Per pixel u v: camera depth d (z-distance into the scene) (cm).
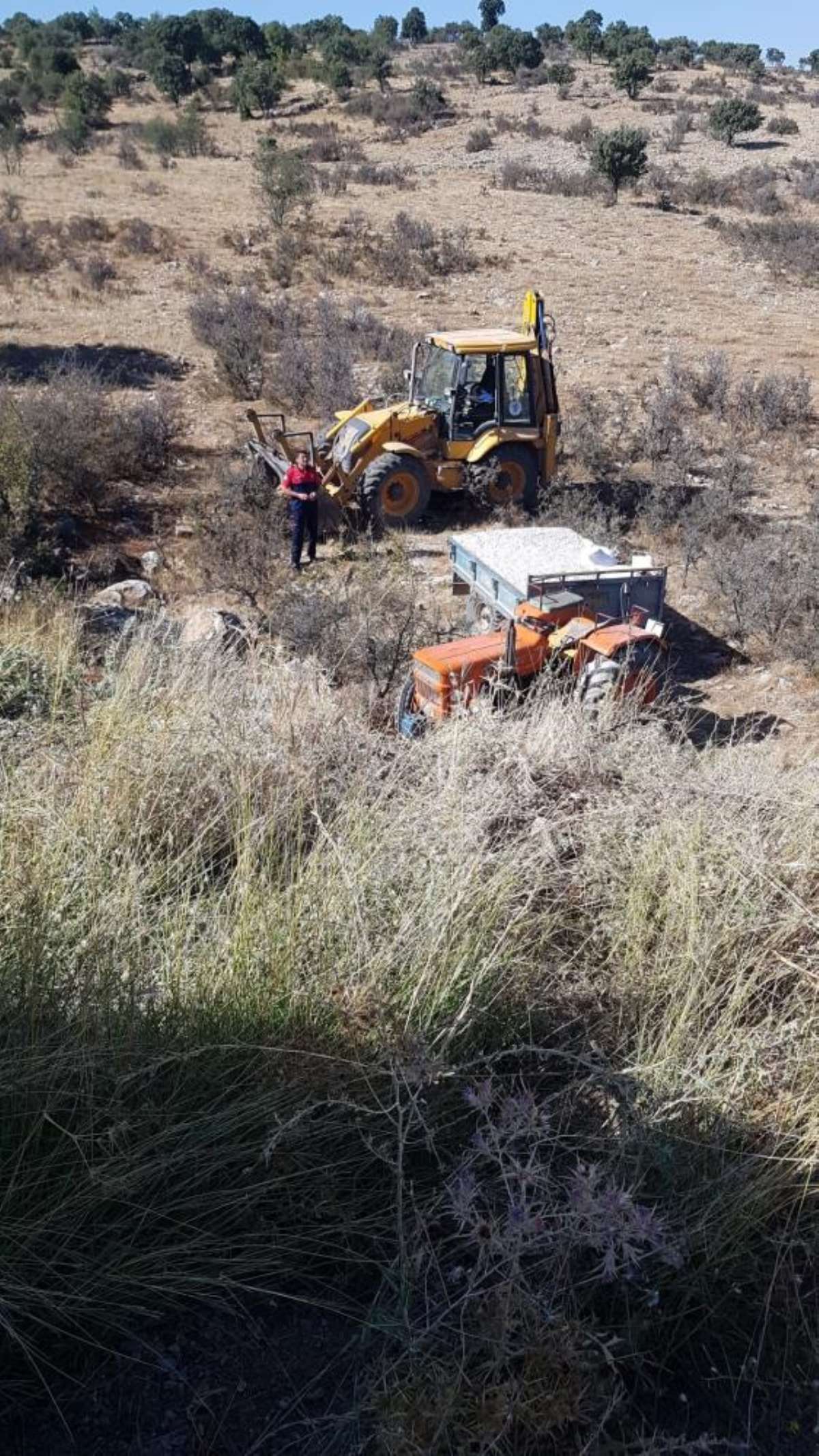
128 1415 218
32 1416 217
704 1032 305
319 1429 215
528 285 2650
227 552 1189
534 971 319
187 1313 238
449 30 9850
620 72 5912
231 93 6078
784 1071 289
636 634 726
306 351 1941
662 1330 241
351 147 4694
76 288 2391
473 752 443
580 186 3872
